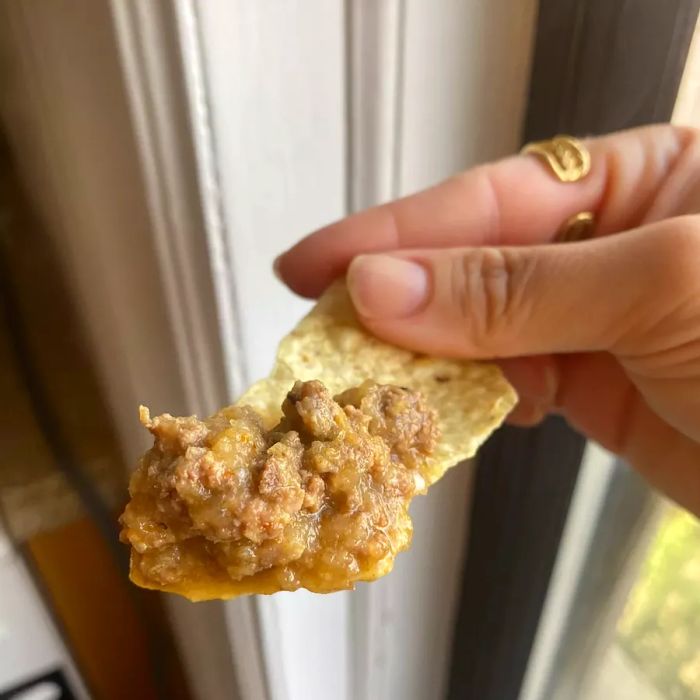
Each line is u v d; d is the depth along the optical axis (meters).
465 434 0.13
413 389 0.14
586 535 0.21
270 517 0.10
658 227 0.13
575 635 0.24
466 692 0.29
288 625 0.22
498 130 0.16
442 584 0.25
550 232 0.17
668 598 0.21
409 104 0.15
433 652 0.27
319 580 0.10
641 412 0.18
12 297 0.20
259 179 0.15
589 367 0.19
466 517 0.23
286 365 0.14
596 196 0.17
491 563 0.23
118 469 0.23
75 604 0.25
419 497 0.21
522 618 0.23
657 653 0.22
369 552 0.10
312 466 0.10
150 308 0.17
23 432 0.21
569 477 0.19
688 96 0.14
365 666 0.26
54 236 0.19
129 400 0.20
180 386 0.18
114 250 0.16
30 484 0.22
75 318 0.21
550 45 0.15
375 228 0.16
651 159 0.16
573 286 0.13
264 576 0.10
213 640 0.25
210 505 0.10
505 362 0.19
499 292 0.14
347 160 0.16
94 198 0.16
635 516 0.20
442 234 0.16
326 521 0.10
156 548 0.10
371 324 0.14
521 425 0.18
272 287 0.16
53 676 0.25
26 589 0.22
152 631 0.28
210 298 0.16
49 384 0.22
